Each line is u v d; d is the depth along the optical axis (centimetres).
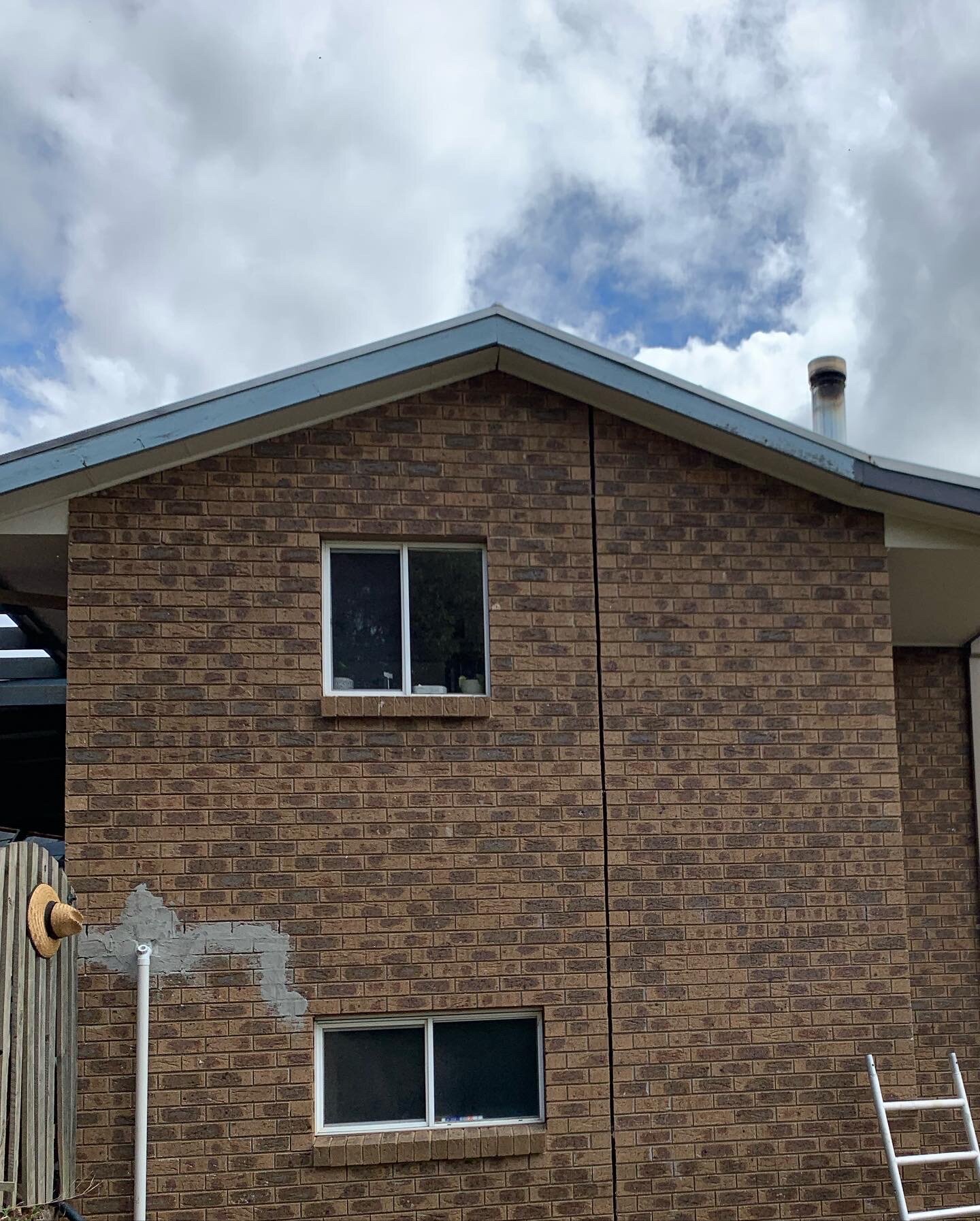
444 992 666
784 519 745
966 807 946
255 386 680
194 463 698
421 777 685
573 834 691
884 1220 676
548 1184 657
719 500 741
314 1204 639
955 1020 908
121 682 672
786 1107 680
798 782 716
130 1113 634
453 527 715
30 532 683
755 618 731
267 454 705
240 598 689
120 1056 638
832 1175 677
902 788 947
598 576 722
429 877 676
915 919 924
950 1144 883
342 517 705
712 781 709
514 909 679
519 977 673
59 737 1045
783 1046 686
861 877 709
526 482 726
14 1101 538
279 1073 648
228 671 680
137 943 648
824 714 726
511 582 714
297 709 682
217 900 658
